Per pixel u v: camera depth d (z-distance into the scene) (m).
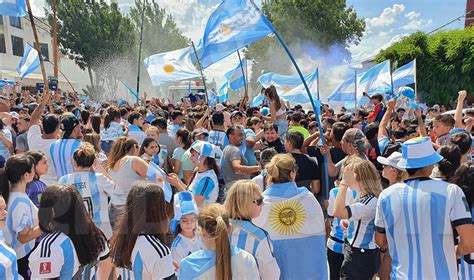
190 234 3.15
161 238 2.67
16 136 6.16
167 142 6.11
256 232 2.61
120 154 3.96
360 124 7.17
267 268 2.59
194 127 7.02
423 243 2.58
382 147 4.93
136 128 5.96
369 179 3.24
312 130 7.12
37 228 3.04
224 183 4.56
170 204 3.17
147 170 3.67
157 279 2.55
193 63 8.27
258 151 5.79
